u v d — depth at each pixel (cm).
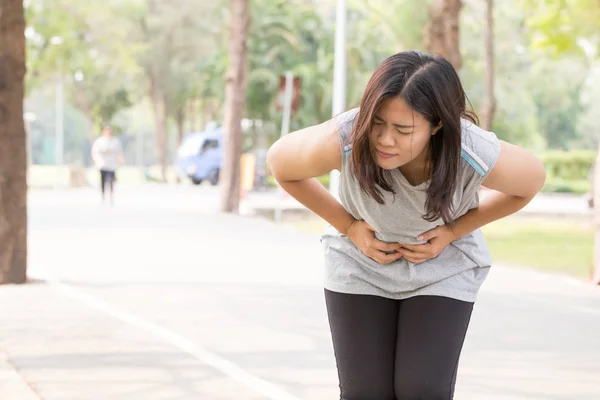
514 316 761
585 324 729
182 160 3916
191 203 2336
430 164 310
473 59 4281
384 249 339
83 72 3916
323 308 777
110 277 941
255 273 989
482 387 535
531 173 323
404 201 324
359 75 3734
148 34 4938
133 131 9075
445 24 1545
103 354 596
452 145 301
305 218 2019
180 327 688
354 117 319
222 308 771
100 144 2166
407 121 290
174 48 4947
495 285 938
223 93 3969
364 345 345
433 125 297
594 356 616
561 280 984
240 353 606
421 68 291
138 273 975
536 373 569
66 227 1527
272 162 336
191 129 5738
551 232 1714
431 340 336
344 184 332
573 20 2136
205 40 4947
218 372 555
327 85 3650
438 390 333
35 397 490
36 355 590
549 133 6700
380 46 3822
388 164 302
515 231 1738
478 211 345
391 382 346
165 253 1167
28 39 3544
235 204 1944
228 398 500
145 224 1602
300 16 3806
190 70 4919
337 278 351
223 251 1201
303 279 948
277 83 3650
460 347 342
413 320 340
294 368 568
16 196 879
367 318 346
